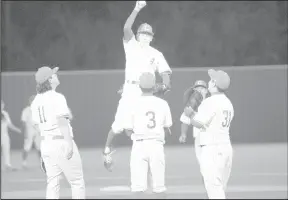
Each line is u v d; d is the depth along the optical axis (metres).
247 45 116.88
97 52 116.00
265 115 77.75
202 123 25.98
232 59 117.31
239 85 77.69
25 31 113.44
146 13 117.25
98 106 77.56
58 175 27.03
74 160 26.80
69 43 115.69
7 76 75.50
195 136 34.81
